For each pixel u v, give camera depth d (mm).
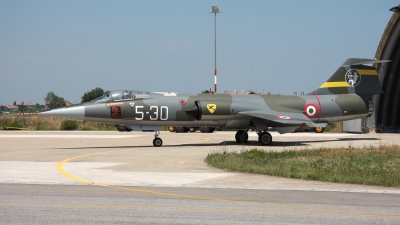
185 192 15750
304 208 13117
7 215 11867
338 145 38344
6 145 38656
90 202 13703
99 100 36188
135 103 36469
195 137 50000
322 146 37375
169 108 37250
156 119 37062
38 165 23938
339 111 42406
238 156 27094
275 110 39875
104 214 12070
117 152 32000
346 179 18750
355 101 43000
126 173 20891
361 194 15812
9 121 75375
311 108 41531
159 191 15914
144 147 36781
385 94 59156
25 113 82312
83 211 12406
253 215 12125
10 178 18938
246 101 39688
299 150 31234
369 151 30406
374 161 25297
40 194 15031
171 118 37406
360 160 25750
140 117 36562
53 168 22609
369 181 18312
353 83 43531
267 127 38812
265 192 15938
